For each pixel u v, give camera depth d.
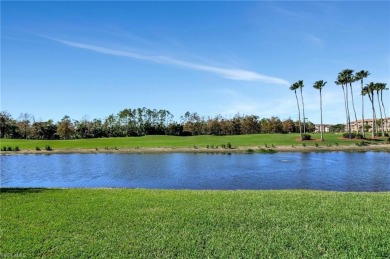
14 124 110.19
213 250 6.84
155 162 39.41
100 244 7.28
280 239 7.40
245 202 11.29
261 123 123.38
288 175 27.06
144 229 8.30
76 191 14.60
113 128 115.94
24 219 9.34
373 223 8.57
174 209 10.34
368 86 78.62
